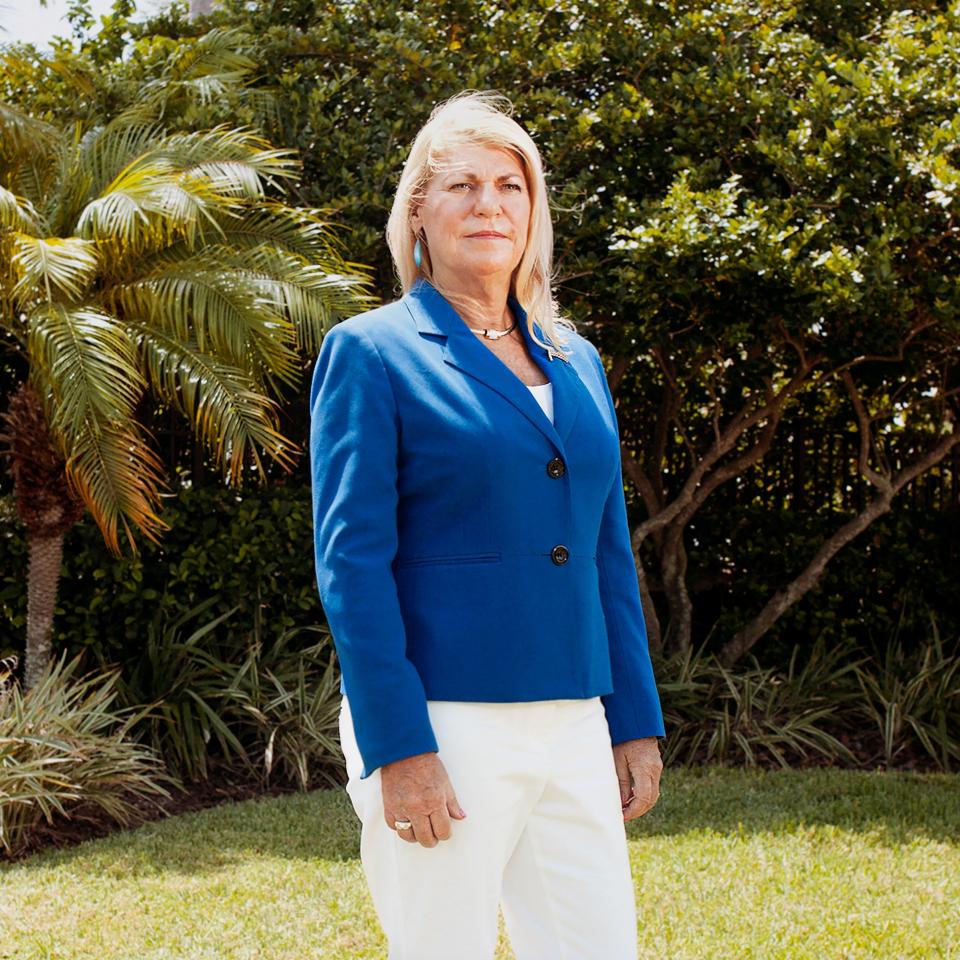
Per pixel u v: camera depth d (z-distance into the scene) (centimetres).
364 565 168
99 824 473
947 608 711
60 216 541
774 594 702
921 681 612
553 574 178
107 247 511
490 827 173
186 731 547
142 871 407
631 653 202
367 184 581
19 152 545
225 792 530
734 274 536
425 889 172
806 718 600
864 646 709
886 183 564
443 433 175
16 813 441
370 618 167
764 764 577
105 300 517
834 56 618
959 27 606
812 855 417
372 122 613
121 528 586
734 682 631
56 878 400
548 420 183
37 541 542
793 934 341
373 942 340
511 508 176
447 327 186
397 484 177
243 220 550
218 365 495
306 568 627
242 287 491
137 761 534
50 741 457
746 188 605
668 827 455
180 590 606
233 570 612
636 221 567
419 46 610
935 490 730
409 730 165
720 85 582
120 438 474
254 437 490
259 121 594
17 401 533
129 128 562
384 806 169
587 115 575
